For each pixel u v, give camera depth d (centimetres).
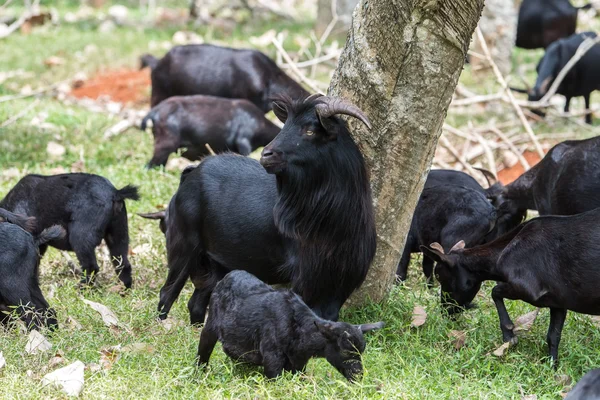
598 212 1070
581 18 3597
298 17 4050
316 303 1108
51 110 2389
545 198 1438
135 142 2166
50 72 2888
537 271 1083
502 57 2747
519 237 1108
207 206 1163
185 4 4281
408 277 1415
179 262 1199
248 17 3753
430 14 1105
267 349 962
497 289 1124
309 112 1055
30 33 3419
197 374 1005
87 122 2286
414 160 1174
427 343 1133
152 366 1031
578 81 2405
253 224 1127
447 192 1368
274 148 1041
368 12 1136
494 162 1941
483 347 1126
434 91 1143
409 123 1152
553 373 1052
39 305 1159
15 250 1145
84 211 1362
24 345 1087
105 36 3350
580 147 1395
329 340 938
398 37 1119
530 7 2805
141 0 3956
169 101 1938
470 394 970
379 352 1066
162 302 1212
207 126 1919
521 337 1145
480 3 1112
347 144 1072
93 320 1190
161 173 1869
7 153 2025
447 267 1183
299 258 1094
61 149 2059
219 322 996
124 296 1344
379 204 1182
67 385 969
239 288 995
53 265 1473
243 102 1959
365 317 1190
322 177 1055
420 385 979
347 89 1167
